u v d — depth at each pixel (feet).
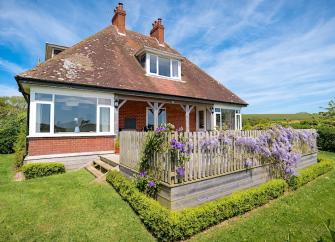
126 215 13.88
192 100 41.65
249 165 18.10
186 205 13.52
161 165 14.15
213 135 15.80
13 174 25.66
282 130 22.97
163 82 41.32
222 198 14.62
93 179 22.18
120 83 33.09
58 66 30.01
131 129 42.68
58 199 16.34
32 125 25.96
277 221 13.50
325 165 26.48
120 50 43.16
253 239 11.41
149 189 14.98
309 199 17.26
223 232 12.19
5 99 87.92
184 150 13.57
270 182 18.34
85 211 14.39
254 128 24.80
